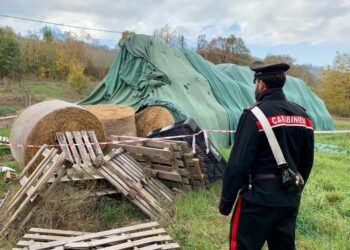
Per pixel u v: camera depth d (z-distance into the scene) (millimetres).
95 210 5320
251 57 47562
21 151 6660
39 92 30875
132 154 6680
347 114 33375
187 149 6113
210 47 45156
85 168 5582
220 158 6879
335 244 4520
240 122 3043
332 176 7648
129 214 5449
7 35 39000
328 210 5586
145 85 10859
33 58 41625
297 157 3096
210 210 5539
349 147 12305
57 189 5078
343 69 33688
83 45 48594
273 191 2934
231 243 3107
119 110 9188
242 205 3061
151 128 9812
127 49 11602
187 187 6246
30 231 4543
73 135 6465
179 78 11398
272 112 2967
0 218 4922
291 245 3086
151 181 6211
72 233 4578
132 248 4223
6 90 30062
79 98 29672
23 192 5008
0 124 14836
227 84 13266
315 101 17250
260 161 2986
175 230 4824
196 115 10523
